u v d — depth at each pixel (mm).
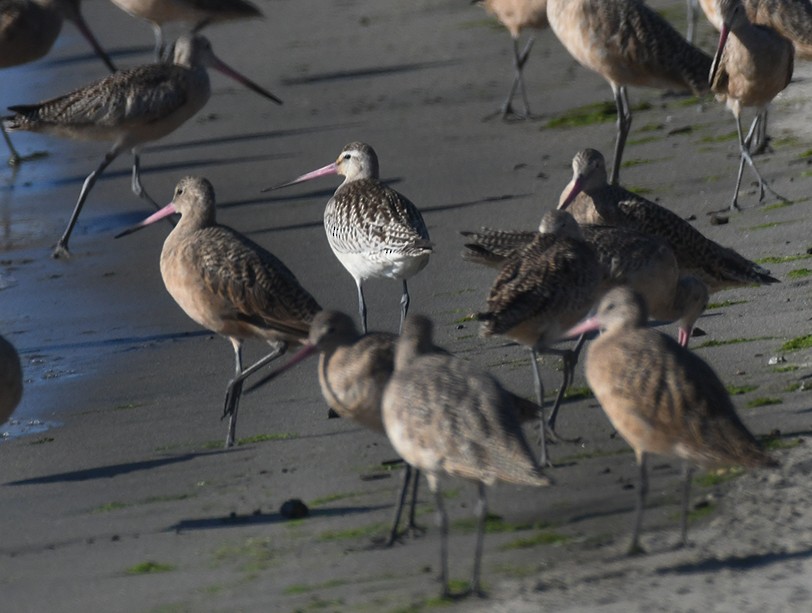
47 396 14070
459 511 10102
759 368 12234
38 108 19312
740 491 9805
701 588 8172
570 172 19906
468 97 25016
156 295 17266
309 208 20031
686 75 19984
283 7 35812
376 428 10312
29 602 9227
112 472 11711
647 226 13664
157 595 9102
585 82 25109
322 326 10312
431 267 16578
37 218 20969
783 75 18328
